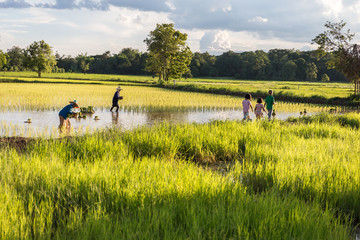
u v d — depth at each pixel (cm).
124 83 7569
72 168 566
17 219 367
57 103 2445
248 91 4462
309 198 520
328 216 409
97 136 917
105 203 427
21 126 1437
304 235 350
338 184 547
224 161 884
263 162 695
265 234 350
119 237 328
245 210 402
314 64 16888
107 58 19250
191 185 479
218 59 19525
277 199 463
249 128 1138
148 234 342
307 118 1784
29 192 462
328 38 3853
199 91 5266
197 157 877
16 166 582
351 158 726
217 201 429
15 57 17450
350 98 3550
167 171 554
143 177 514
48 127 1439
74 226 364
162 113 2178
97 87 5109
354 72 3669
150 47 8912
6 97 2741
